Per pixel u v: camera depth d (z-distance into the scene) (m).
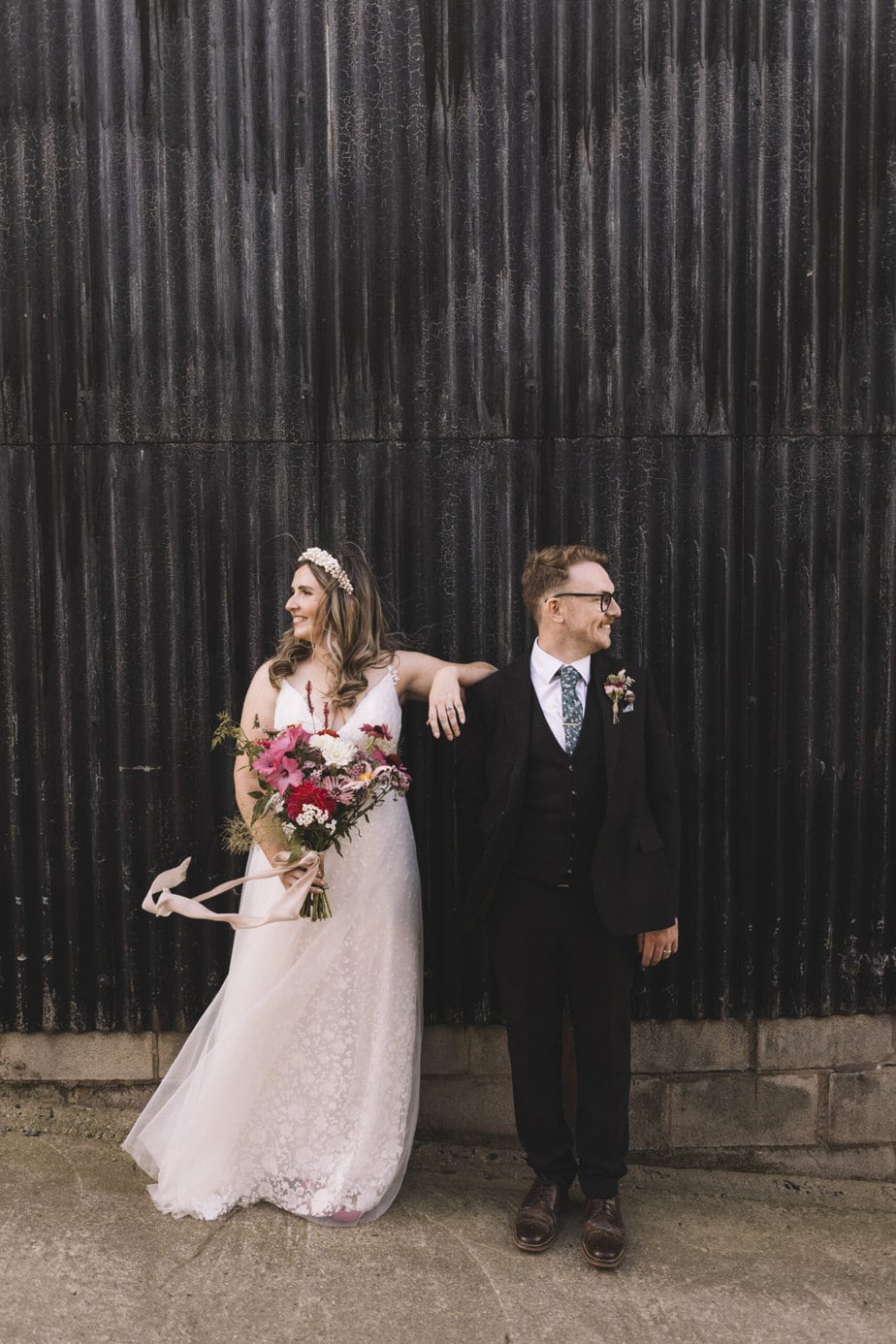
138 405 3.45
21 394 3.45
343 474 3.48
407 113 3.39
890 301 3.52
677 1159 3.69
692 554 3.54
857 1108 3.69
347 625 3.02
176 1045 3.64
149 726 3.55
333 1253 2.97
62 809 3.58
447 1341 2.66
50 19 3.36
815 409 3.53
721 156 3.44
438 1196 3.30
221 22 3.36
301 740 2.80
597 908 2.87
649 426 3.50
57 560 3.50
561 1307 2.79
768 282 3.49
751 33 3.41
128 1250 2.94
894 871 3.68
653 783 3.01
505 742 2.97
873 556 3.59
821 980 3.67
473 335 3.45
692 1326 2.74
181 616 3.52
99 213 3.41
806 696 3.60
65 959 3.62
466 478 3.49
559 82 3.40
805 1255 3.11
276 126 3.39
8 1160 3.39
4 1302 2.73
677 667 3.57
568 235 3.44
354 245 3.42
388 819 3.12
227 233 3.41
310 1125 3.10
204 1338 2.63
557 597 2.95
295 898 2.81
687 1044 3.67
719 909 3.63
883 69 3.46
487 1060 3.66
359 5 3.36
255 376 3.45
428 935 3.61
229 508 3.49
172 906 2.80
